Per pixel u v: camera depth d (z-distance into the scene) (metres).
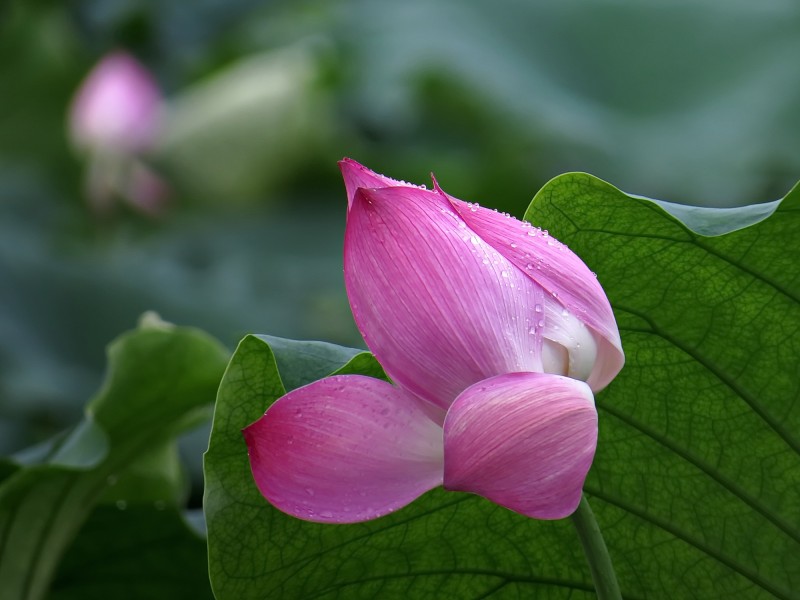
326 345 1.31
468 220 1.17
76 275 3.44
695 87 4.03
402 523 1.30
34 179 4.05
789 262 1.28
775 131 3.67
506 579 1.35
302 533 1.29
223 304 3.50
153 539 1.54
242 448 1.27
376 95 3.95
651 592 1.36
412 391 1.16
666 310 1.31
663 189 3.60
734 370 1.31
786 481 1.33
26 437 2.90
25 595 1.50
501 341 1.15
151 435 1.50
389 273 1.15
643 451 1.34
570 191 1.28
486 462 1.13
